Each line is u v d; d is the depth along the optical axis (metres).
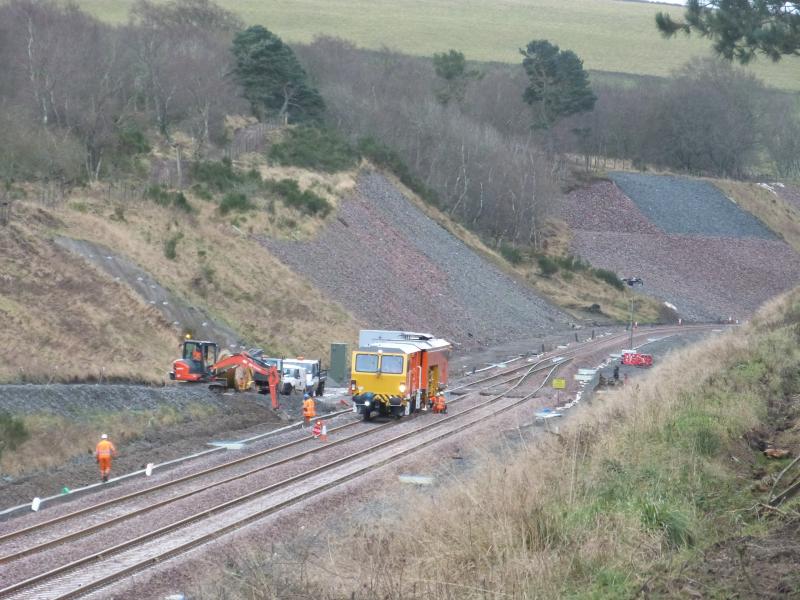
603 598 24.86
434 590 26.25
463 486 36.94
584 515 30.80
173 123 182.50
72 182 122.06
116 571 32.31
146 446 61.53
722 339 81.94
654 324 196.38
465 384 102.12
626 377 87.50
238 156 165.00
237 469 53.16
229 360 82.38
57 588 30.69
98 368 75.44
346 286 131.50
